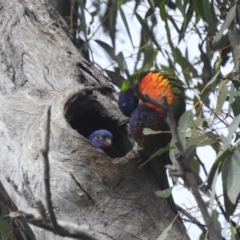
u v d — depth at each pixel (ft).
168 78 28.91
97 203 22.76
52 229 14.94
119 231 22.53
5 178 25.22
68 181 22.85
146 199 23.57
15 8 31.40
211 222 13.71
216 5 33.06
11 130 25.38
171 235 23.31
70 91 25.94
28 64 28.58
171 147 23.06
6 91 27.43
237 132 25.14
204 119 24.04
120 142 29.27
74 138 23.41
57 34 30.73
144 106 27.73
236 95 25.48
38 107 25.73
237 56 27.99
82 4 33.91
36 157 23.67
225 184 22.91
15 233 28.27
